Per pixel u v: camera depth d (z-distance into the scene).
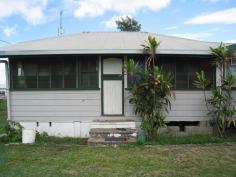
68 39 14.53
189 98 12.53
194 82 12.52
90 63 12.48
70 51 11.68
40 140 11.55
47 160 8.59
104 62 12.52
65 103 12.37
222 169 7.70
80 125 12.36
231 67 12.40
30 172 7.48
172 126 12.62
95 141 10.54
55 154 9.30
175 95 12.34
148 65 11.64
